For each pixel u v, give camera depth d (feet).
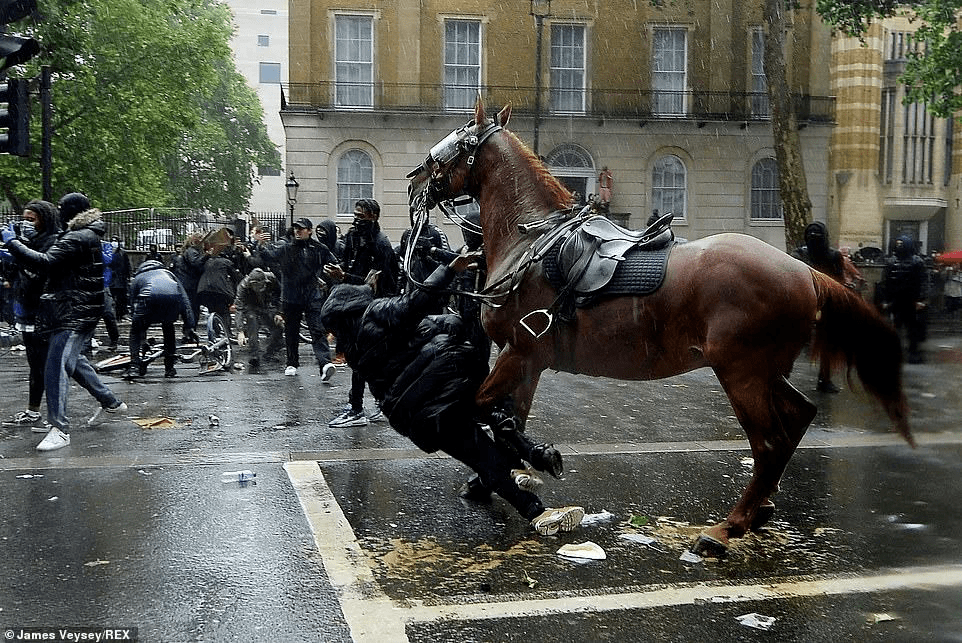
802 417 17.49
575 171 110.63
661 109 112.06
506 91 108.78
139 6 105.40
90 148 102.12
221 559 16.84
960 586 15.55
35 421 29.71
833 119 114.21
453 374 18.66
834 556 17.10
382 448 26.16
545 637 13.58
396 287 26.96
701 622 14.15
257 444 26.73
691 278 16.70
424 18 106.73
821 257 40.19
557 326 18.08
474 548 17.61
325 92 105.29
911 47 126.31
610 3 110.52
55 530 18.45
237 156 184.55
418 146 106.42
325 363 38.73
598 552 17.17
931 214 130.11
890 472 23.41
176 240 80.89
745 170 112.47
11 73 80.64
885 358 17.33
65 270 26.07
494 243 19.70
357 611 14.52
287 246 39.19
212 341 45.85
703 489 21.86
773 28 84.58
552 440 27.71
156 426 29.35
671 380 41.42
